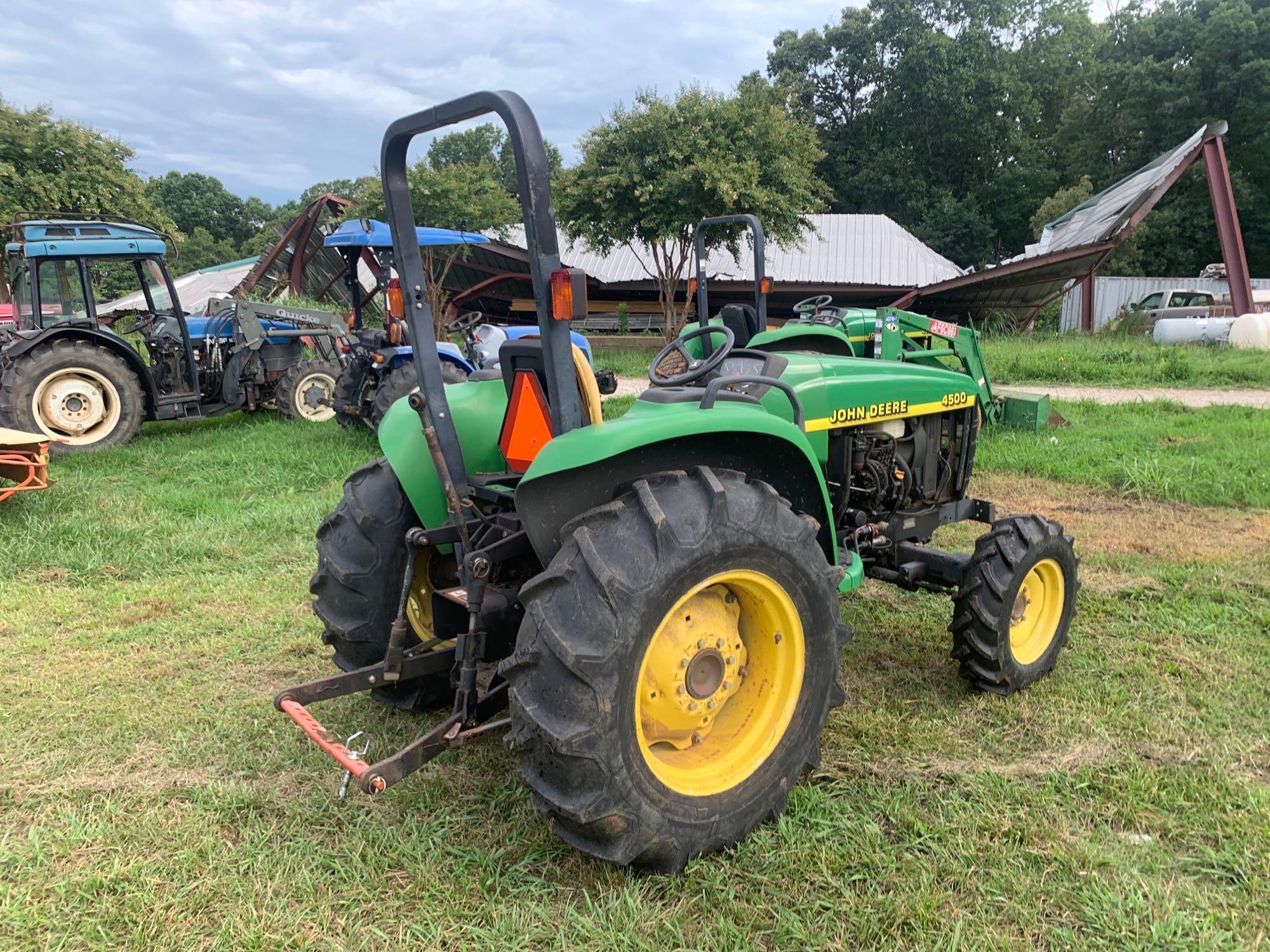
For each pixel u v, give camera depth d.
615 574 1.90
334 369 9.83
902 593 4.12
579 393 2.27
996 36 37.53
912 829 2.25
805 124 17.73
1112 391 11.38
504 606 2.49
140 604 4.05
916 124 36.88
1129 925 1.91
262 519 5.33
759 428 2.23
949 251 36.00
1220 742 2.68
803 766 2.35
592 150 16.75
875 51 38.34
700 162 15.50
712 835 2.11
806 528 2.27
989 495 5.86
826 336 4.78
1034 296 20.62
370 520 2.66
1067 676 3.18
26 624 3.82
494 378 2.86
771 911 1.97
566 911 1.97
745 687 2.34
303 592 4.20
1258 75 29.42
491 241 19.52
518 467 2.40
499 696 2.35
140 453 7.82
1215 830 2.23
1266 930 1.91
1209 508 5.45
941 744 2.70
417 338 2.42
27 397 7.67
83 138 18.12
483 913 1.99
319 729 2.22
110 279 10.38
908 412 3.50
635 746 1.97
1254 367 12.21
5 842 2.27
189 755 2.71
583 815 1.87
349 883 2.09
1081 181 32.28
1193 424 8.03
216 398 9.60
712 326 3.13
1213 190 17.14
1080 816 2.32
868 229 23.53
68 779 2.58
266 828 2.31
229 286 24.08
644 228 16.72
